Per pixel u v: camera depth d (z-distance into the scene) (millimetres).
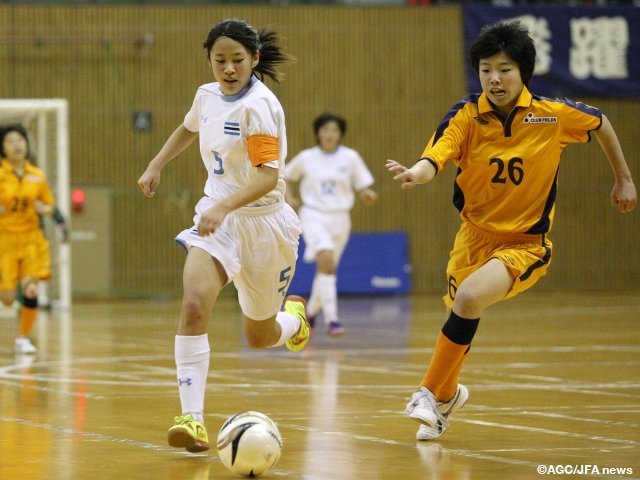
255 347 17703
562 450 15766
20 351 32062
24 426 18094
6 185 33312
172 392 22891
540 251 17141
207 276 15281
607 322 43594
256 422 13852
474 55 16875
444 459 14992
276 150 15547
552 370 26906
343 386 23906
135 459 14992
